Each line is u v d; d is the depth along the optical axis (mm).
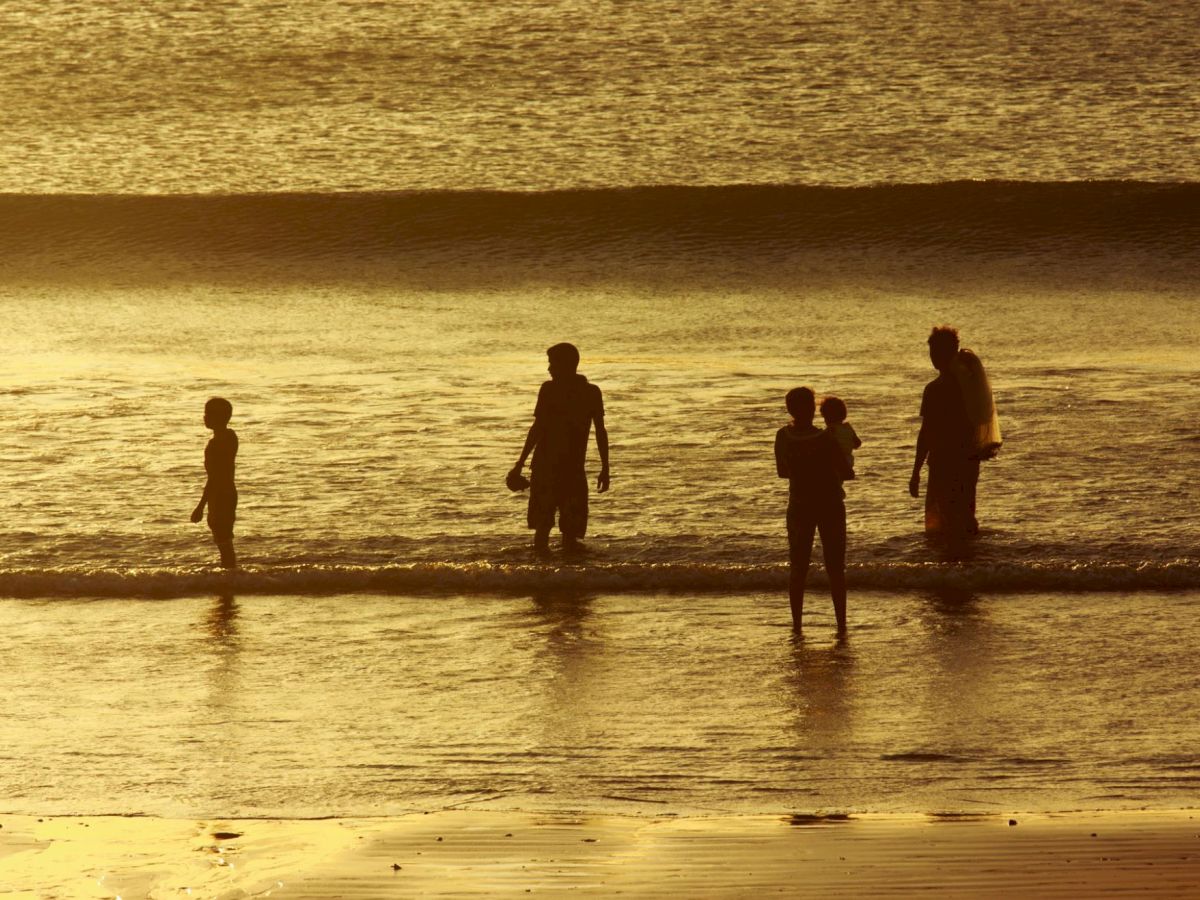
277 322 99312
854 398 69062
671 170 158625
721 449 57875
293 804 23891
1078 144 169000
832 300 107375
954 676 30562
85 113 190875
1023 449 57000
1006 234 126812
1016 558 41219
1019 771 25000
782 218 131000
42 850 21906
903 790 24141
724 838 22047
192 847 22000
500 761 25828
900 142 170500
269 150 170375
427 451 57969
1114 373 75750
